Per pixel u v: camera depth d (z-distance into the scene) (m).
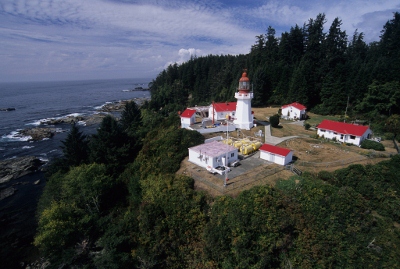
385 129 45.72
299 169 31.72
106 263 21.84
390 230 22.44
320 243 21.50
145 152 40.78
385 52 74.31
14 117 106.88
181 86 118.25
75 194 32.06
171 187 28.50
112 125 45.75
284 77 76.69
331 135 43.47
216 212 24.47
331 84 66.50
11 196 43.84
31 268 28.86
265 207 23.11
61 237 25.36
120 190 37.41
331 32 75.19
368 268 20.58
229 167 32.81
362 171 28.73
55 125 91.94
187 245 24.28
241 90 48.28
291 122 57.94
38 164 56.50
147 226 25.58
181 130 42.72
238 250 21.03
